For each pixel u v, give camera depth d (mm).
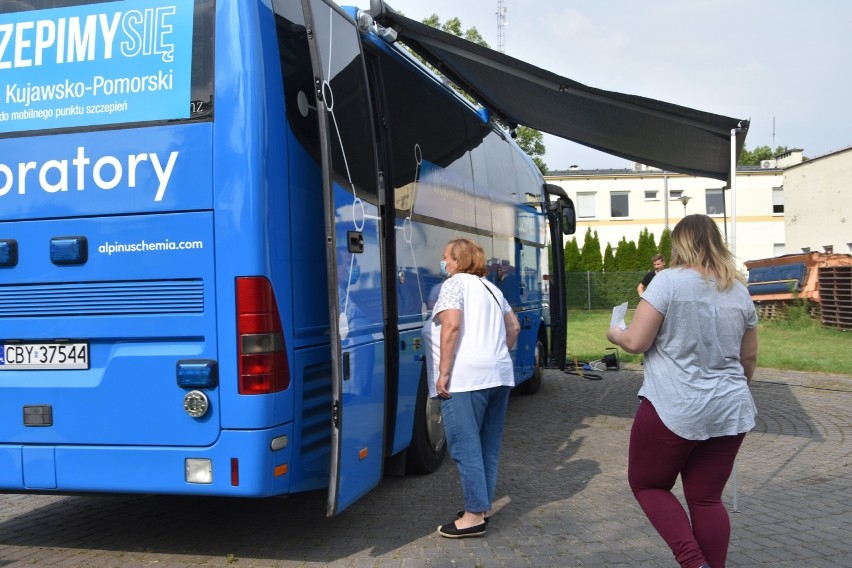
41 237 3953
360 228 4434
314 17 4184
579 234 41312
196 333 3775
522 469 6402
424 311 5918
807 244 32281
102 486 3885
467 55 6145
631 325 3412
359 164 4500
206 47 3836
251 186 3730
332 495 3855
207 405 3752
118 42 3920
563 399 10648
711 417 3244
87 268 3900
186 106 3824
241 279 3723
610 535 4602
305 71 4219
